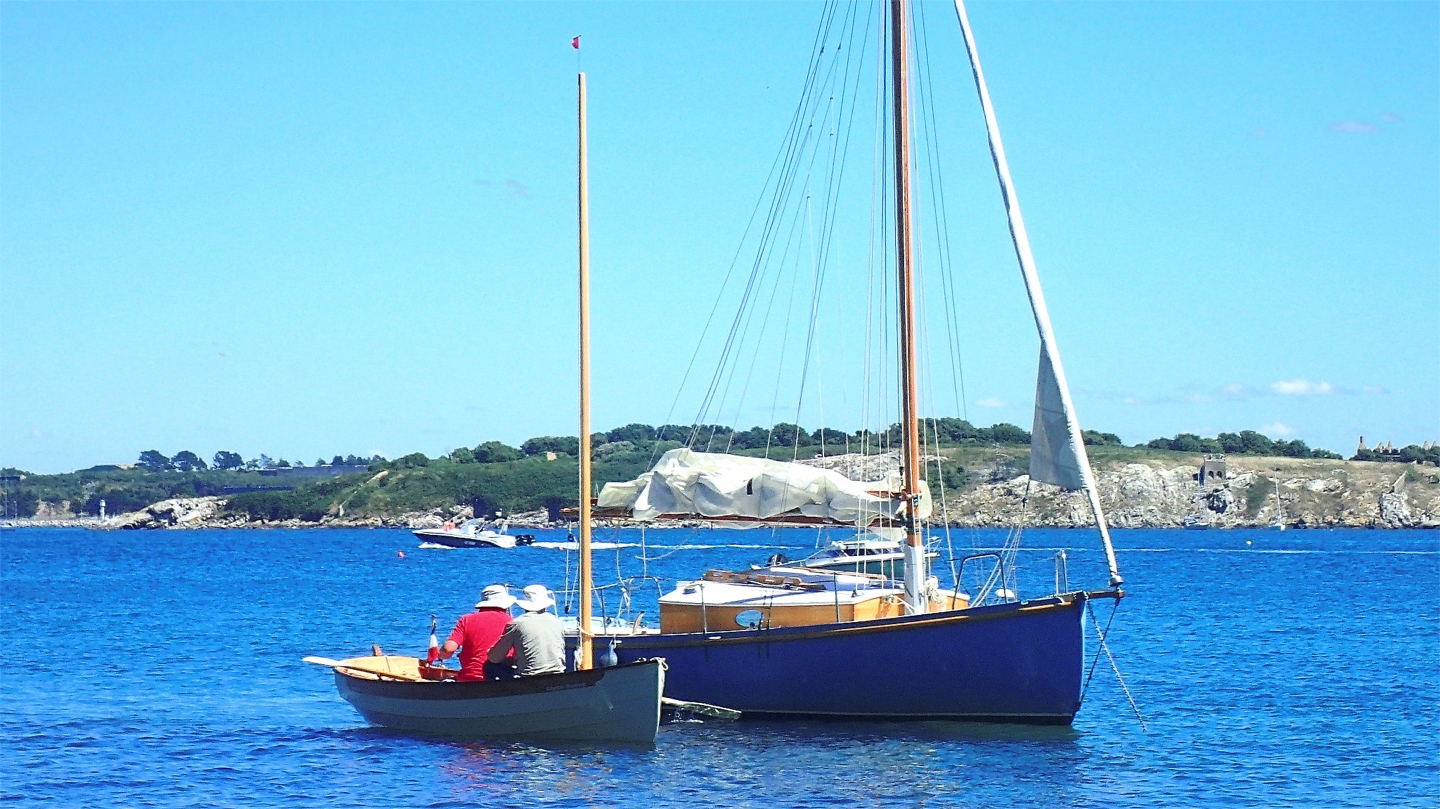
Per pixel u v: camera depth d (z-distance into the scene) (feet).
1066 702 78.84
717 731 81.35
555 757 75.77
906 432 86.22
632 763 73.97
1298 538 635.25
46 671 118.42
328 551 506.89
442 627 164.86
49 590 253.65
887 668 80.74
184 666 122.42
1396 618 168.96
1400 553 441.68
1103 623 160.76
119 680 111.96
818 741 78.84
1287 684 105.81
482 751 77.51
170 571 342.03
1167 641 139.44
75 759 77.77
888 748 77.10
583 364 85.87
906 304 86.99
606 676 76.54
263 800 68.08
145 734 85.20
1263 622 162.71
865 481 93.81
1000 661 79.15
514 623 80.18
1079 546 494.18
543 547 532.73
